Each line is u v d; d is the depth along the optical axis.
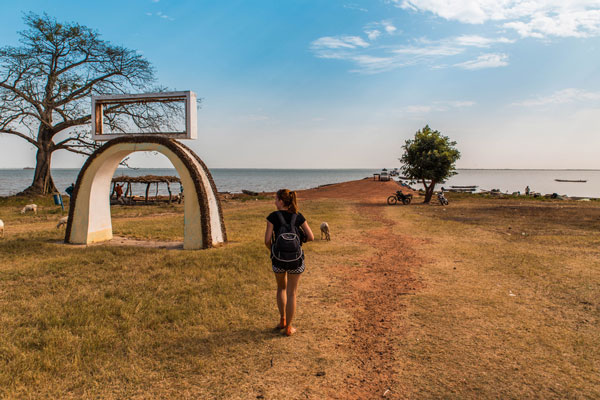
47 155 32.59
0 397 3.12
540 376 3.60
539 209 22.00
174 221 17.17
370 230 13.82
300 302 5.82
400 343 4.37
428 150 27.03
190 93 10.28
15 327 4.62
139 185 78.06
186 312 5.20
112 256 8.69
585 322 4.94
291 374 3.67
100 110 10.94
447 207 24.05
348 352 4.16
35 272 7.21
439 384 3.48
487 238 11.76
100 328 4.59
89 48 29.25
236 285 6.51
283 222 4.56
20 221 16.73
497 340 4.41
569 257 8.76
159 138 10.02
